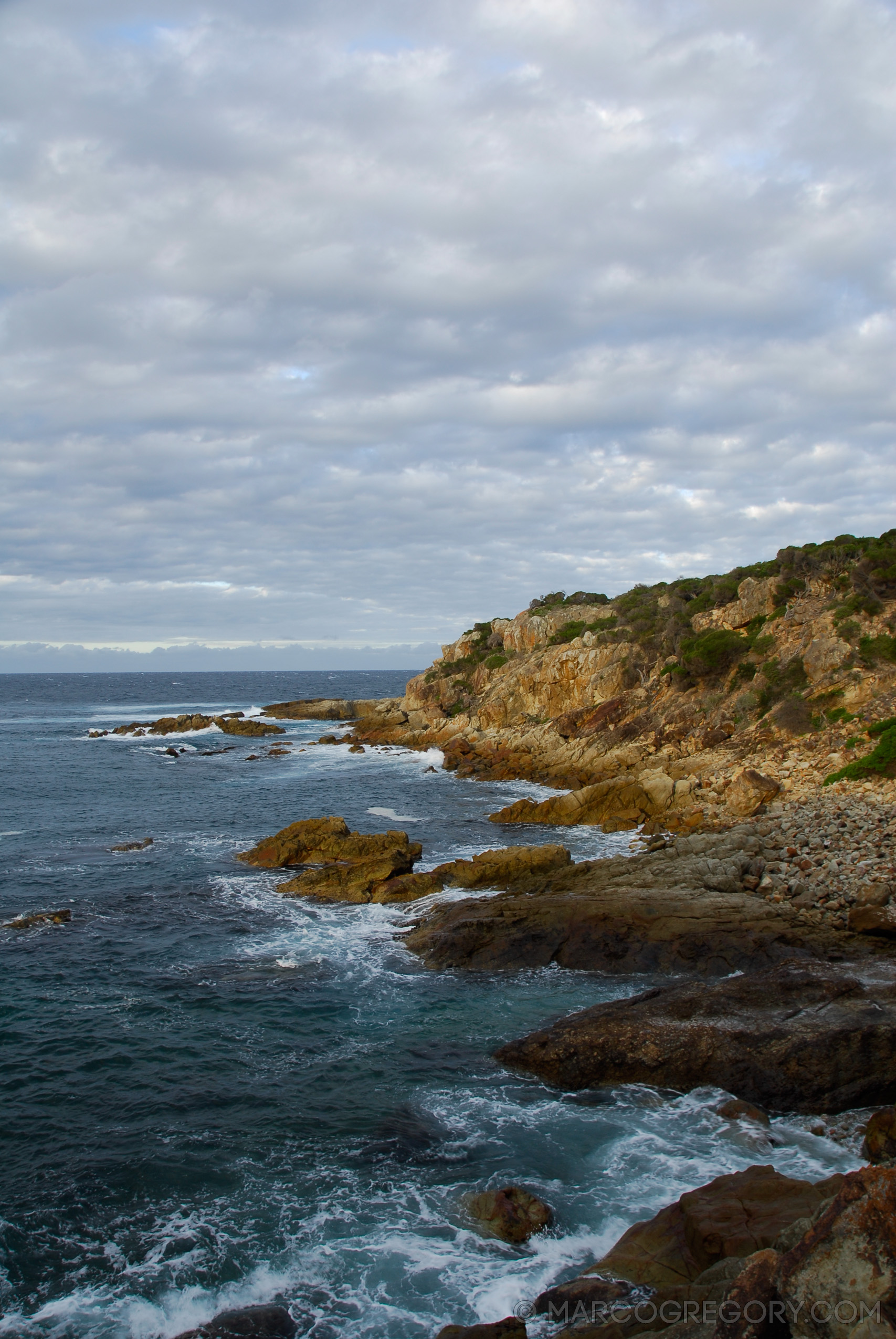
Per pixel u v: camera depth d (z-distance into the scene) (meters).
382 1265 10.97
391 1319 10.02
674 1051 15.68
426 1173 13.05
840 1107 14.73
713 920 22.91
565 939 22.67
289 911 27.12
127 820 43.22
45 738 89.25
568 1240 11.36
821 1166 12.88
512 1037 18.00
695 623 59.41
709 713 49.38
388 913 26.80
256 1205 12.30
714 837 29.89
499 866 29.34
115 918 26.19
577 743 56.31
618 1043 16.05
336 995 20.33
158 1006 19.61
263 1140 14.02
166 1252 11.30
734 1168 12.94
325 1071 16.50
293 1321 9.98
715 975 20.84
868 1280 6.60
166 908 27.28
